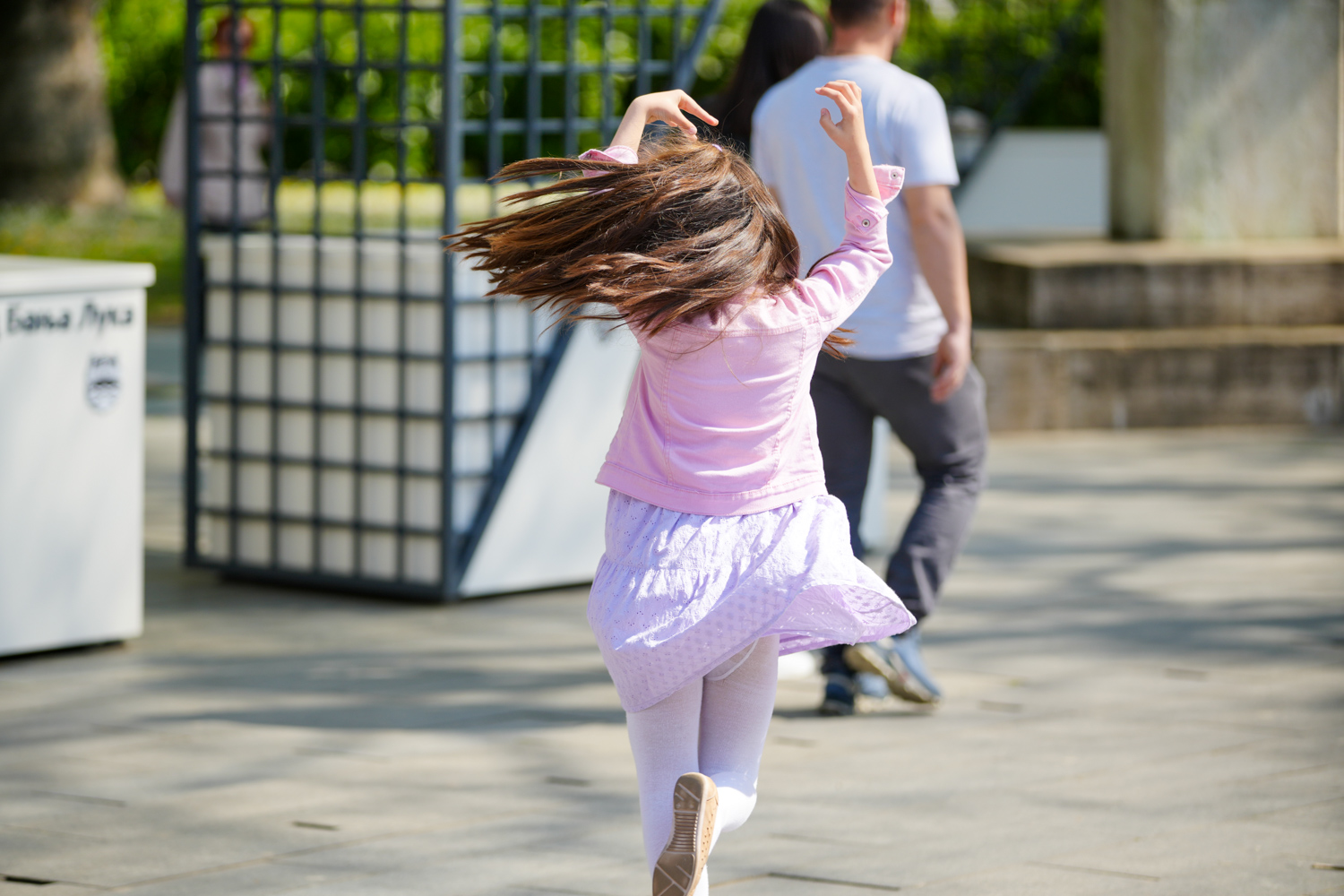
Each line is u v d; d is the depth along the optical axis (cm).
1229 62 2292
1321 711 1041
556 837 825
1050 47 3497
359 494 1377
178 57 5734
